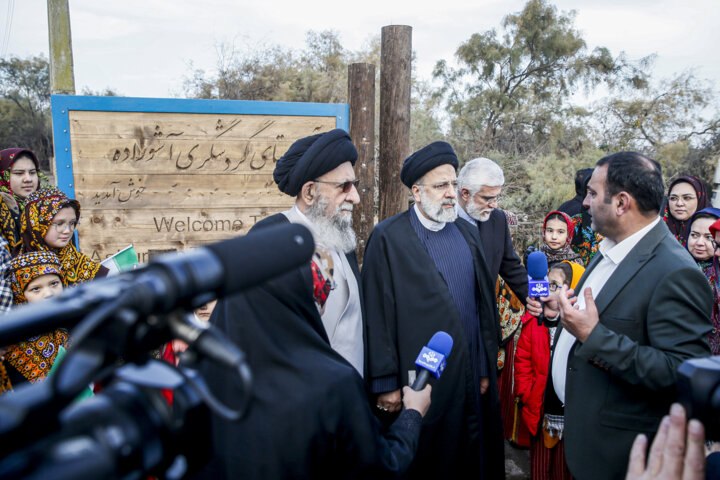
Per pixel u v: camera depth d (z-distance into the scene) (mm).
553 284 3045
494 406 2582
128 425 556
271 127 3457
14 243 2955
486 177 2887
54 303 587
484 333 2572
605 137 12859
